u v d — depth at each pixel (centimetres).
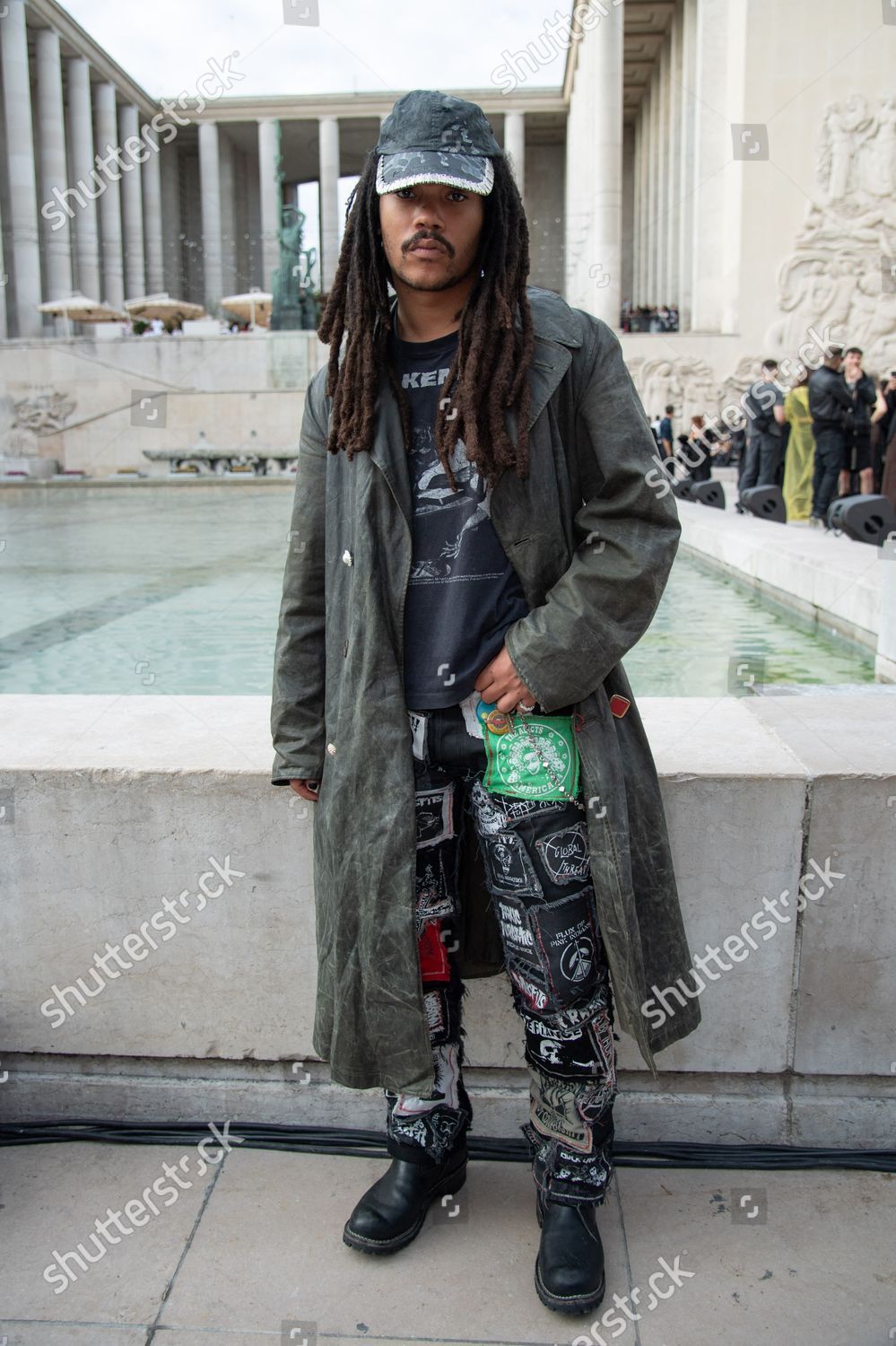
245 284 4072
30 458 2433
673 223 2748
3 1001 196
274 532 1073
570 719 148
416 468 146
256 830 184
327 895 156
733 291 2177
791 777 176
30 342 2422
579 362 144
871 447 933
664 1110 191
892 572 384
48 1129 196
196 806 184
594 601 139
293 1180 183
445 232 134
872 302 2116
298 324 2545
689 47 2506
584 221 2784
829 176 2081
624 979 146
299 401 2341
